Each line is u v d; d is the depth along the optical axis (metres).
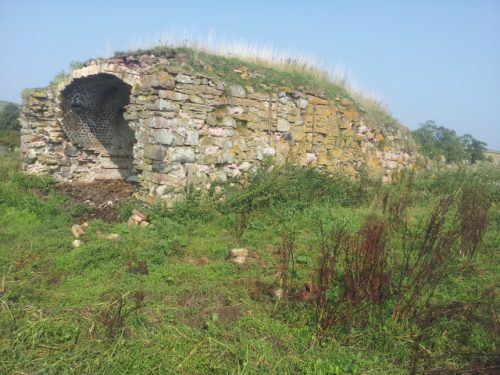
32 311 3.85
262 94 8.41
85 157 10.63
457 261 5.35
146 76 7.33
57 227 6.57
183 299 4.24
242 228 6.16
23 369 3.06
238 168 8.12
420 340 3.49
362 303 3.78
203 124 7.54
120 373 3.05
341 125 10.05
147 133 7.26
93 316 3.78
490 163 14.75
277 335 3.61
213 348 3.36
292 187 7.86
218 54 9.15
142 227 6.38
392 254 5.09
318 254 5.40
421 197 9.56
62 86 9.51
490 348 3.49
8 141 20.06
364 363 3.25
